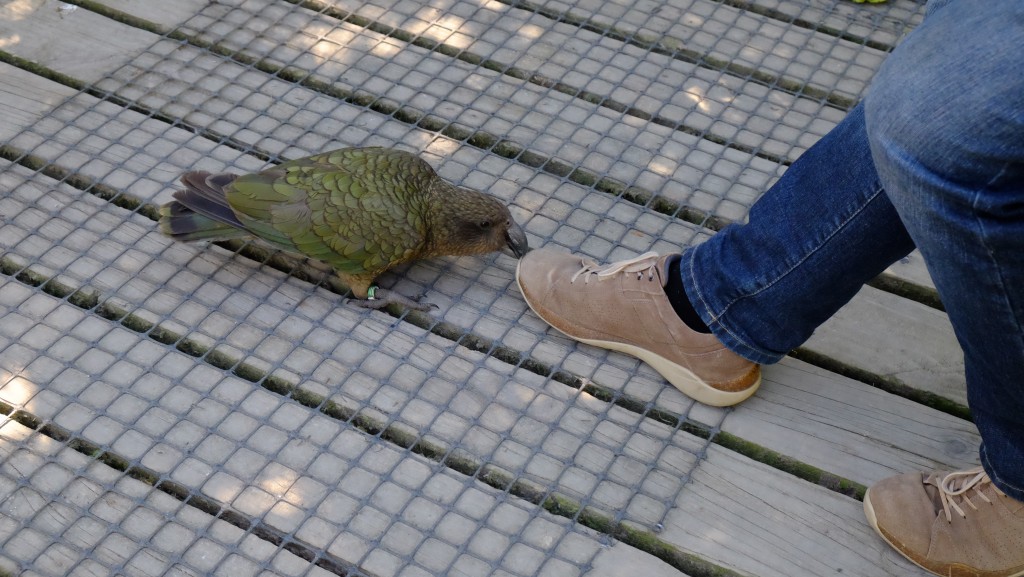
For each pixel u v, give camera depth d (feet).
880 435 8.32
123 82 10.78
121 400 8.14
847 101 11.10
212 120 10.49
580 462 8.02
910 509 7.38
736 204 10.07
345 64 11.25
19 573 7.09
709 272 7.82
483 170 10.23
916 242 5.48
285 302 9.00
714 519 7.73
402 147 10.39
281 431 8.03
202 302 8.92
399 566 7.31
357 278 8.85
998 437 6.30
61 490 7.55
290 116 10.62
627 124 10.80
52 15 11.44
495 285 9.32
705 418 8.39
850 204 6.81
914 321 9.18
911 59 5.10
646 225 9.84
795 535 7.66
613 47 11.65
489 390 8.46
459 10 11.99
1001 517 7.04
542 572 7.34
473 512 7.64
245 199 8.54
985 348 5.65
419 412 8.27
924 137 4.95
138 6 11.68
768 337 7.82
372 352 8.68
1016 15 4.71
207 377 8.35
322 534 7.45
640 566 7.41
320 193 8.56
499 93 11.05
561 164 10.38
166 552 7.27
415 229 8.73
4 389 8.14
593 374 8.66
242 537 7.40
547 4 12.10
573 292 8.59
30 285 8.91
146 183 9.80
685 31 11.85
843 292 7.36
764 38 11.79
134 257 9.22
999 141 4.70
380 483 7.77
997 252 5.04
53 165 9.89
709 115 10.91
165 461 7.79
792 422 8.40
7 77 10.70
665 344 8.30
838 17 12.05
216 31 11.48
